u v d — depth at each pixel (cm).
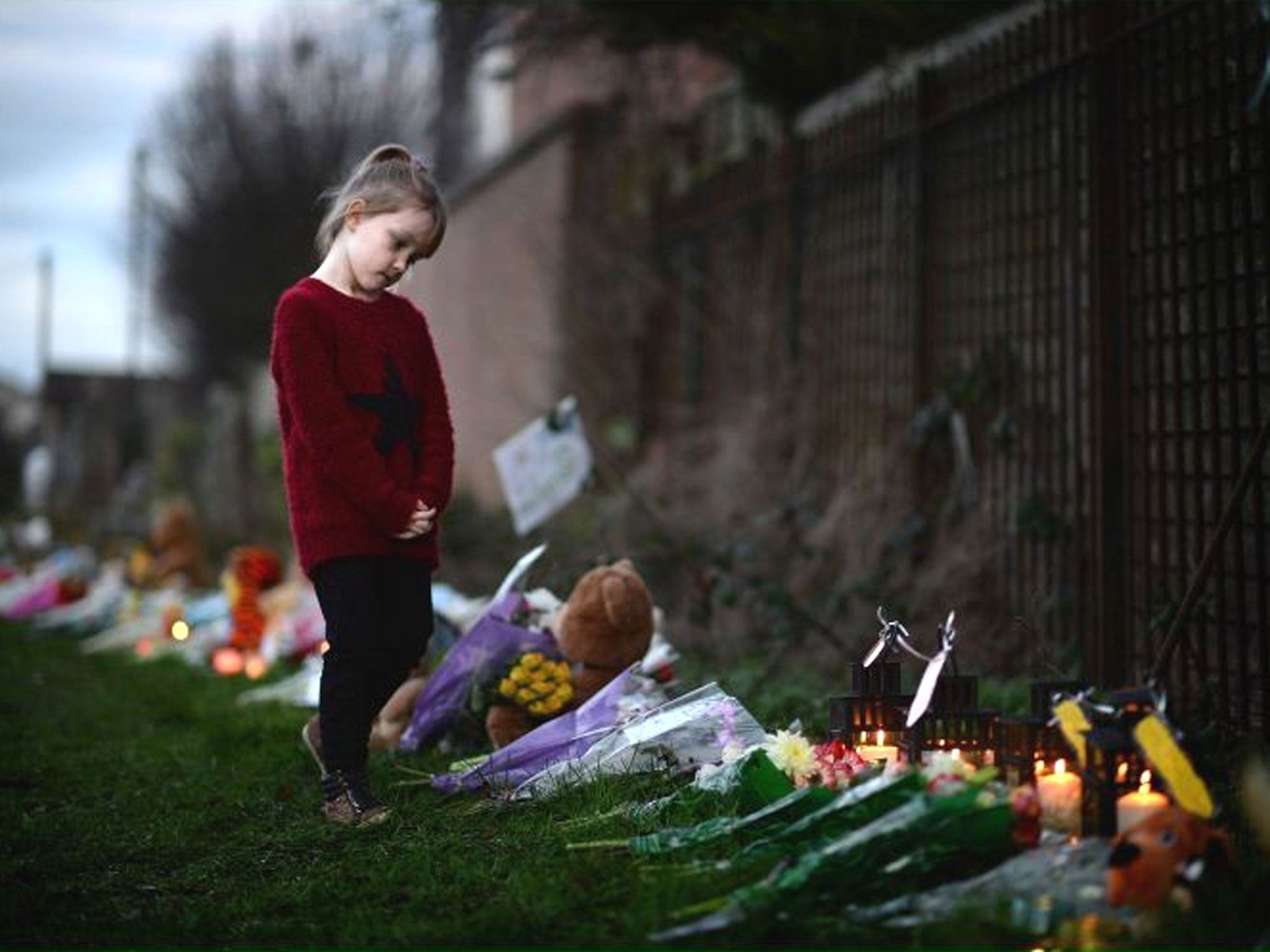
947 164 802
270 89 2956
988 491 751
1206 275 577
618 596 555
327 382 483
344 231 501
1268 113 544
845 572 798
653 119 1292
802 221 973
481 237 1861
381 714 609
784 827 407
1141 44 626
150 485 2586
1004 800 371
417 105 2856
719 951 340
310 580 499
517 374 1578
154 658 998
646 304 1236
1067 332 687
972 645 719
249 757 612
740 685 683
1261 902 345
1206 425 583
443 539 1124
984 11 848
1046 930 333
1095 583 640
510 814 479
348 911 396
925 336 817
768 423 961
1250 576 541
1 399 4938
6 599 1288
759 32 952
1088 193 656
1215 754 460
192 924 390
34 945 378
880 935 342
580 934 356
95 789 578
